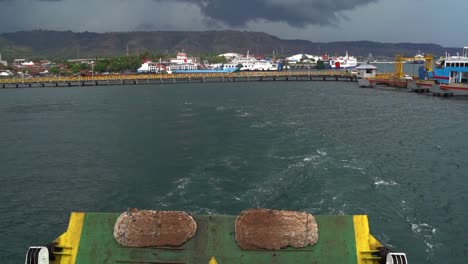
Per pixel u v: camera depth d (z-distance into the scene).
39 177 38.94
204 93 124.75
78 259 15.87
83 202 32.03
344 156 41.97
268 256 15.73
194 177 35.88
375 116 71.44
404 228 25.62
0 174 40.19
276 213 16.19
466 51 113.38
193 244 16.00
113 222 16.58
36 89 153.00
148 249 15.95
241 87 149.88
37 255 15.12
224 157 42.25
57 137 57.44
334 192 31.19
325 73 184.88
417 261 21.84
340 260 15.59
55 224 28.56
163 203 30.22
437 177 35.72
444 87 102.69
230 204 29.27
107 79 171.62
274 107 85.25
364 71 155.12
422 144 48.47
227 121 66.44
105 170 40.19
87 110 86.44
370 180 34.25
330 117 70.25
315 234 15.91
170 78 184.50
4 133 61.28
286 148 45.53
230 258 15.70
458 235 24.86
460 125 61.50
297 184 32.97
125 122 68.62
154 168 39.72
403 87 124.12
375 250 15.62
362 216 16.38
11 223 28.81
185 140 51.91
